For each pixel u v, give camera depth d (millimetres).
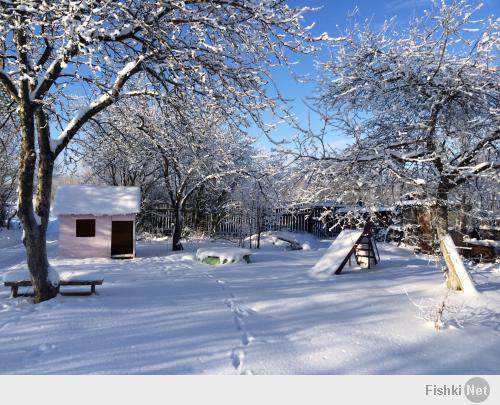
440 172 8906
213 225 23672
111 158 17734
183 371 4293
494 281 9711
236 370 4352
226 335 5469
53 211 15219
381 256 14859
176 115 8531
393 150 8766
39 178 7629
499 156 9125
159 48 7273
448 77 8508
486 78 8742
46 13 6223
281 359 4691
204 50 7270
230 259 13445
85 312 6477
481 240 13047
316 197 8867
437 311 6602
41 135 7535
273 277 10523
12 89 7160
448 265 8906
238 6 7016
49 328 5613
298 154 8883
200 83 7441
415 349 5215
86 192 16094
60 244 15367
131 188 16641
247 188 21188
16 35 6656
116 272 11398
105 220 15609
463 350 5266
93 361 4484
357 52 9211
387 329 5977
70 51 6082
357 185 8344
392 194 8688
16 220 39500
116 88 7453
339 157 8961
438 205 9055
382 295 8227
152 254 16312
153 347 4953
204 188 23797
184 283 9492
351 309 7074
